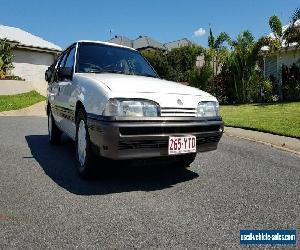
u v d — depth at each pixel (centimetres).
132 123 352
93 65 492
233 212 314
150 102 365
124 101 357
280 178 430
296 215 310
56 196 349
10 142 654
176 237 262
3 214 299
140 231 271
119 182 404
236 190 379
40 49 2652
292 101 1557
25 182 396
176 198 350
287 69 1689
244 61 1700
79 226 278
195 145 387
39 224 281
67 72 480
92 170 399
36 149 595
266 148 626
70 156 545
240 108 1385
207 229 277
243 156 557
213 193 367
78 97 424
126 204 329
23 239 255
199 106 397
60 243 250
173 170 464
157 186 390
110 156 355
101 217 297
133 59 538
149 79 447
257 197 356
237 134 779
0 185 382
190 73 1934
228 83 1780
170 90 393
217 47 1877
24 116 1209
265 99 1683
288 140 680
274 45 1620
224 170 467
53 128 624
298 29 1577
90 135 374
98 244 249
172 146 370
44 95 2211
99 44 533
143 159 375
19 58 2598
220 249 246
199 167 483
